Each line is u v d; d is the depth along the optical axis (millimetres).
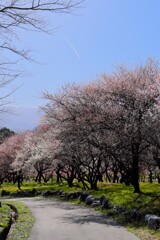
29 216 19641
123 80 24828
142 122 22859
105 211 20375
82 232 13875
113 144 24500
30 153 48812
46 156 37875
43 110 28375
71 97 27156
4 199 35562
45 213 21000
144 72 26109
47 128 48906
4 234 13219
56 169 45406
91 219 17594
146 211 16375
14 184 66188
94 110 25188
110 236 12836
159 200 19219
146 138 22875
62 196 33188
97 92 26078
